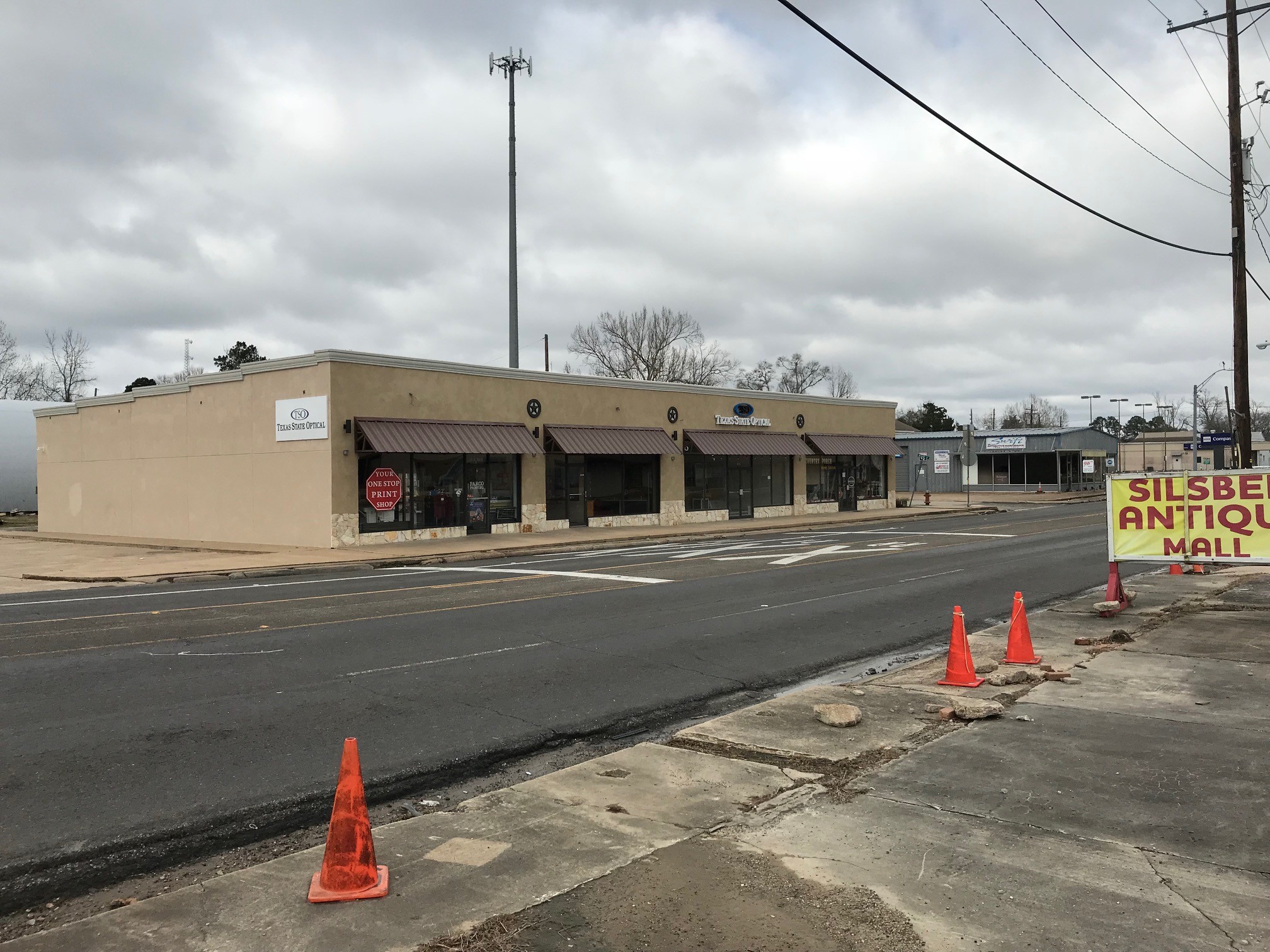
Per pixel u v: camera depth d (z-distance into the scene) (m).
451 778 6.04
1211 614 11.90
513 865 4.39
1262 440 76.44
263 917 3.88
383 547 22.98
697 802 5.31
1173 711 7.16
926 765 5.93
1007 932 3.70
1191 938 3.63
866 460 41.25
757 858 4.46
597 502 30.09
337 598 14.23
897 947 3.59
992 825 4.87
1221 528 11.75
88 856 4.75
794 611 12.77
